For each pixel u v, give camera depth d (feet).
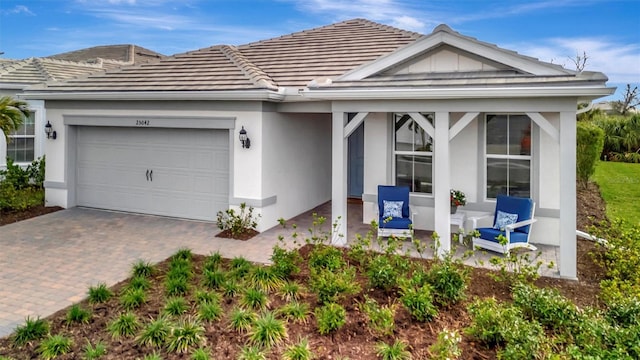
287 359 16.53
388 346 17.12
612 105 118.83
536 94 25.13
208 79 37.78
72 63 63.31
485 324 17.65
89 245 31.45
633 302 19.01
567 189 25.36
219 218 35.45
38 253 29.58
